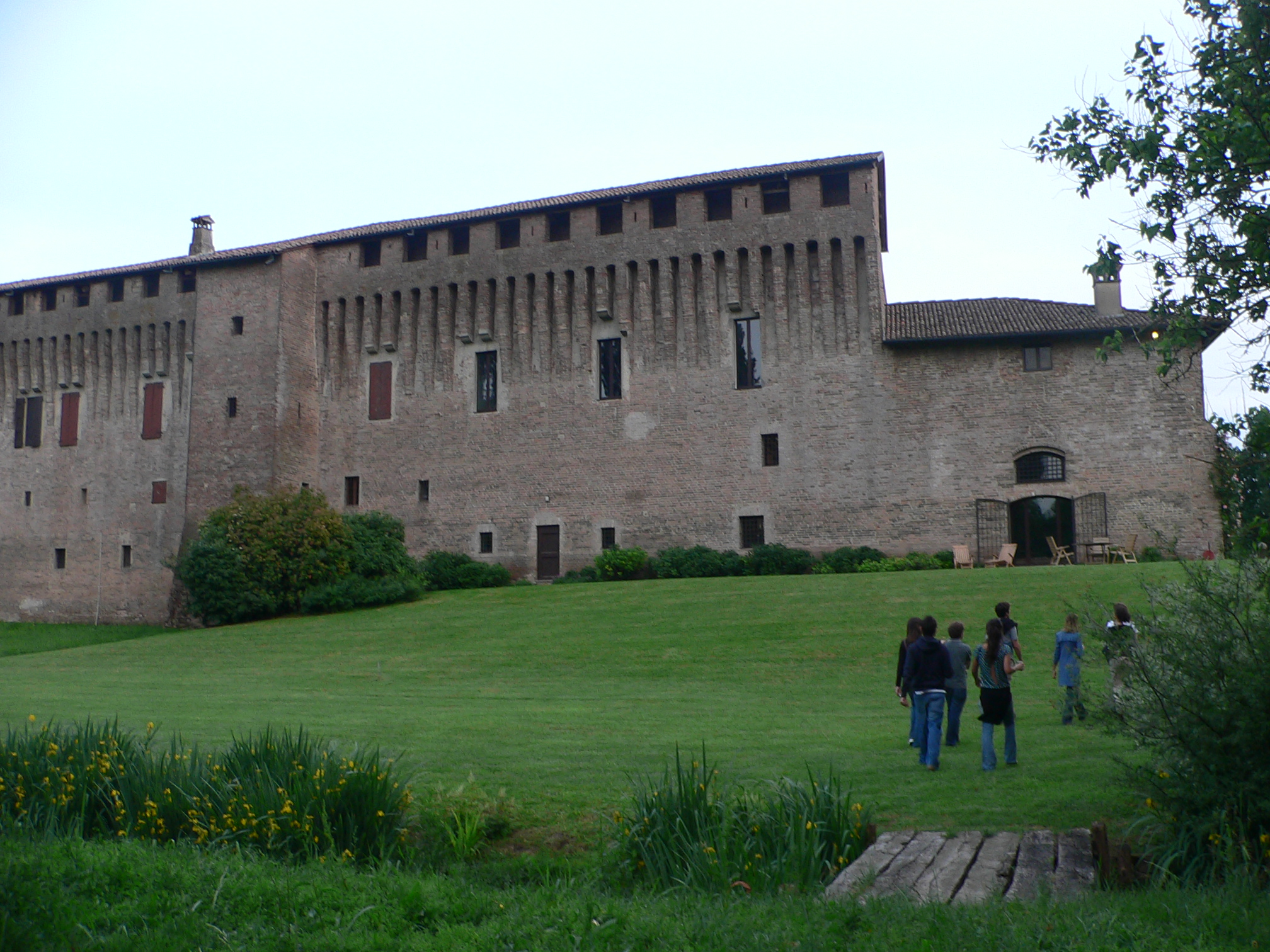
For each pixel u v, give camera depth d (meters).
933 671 12.74
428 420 45.94
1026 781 11.66
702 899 7.50
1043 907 6.78
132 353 49.81
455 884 8.20
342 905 7.53
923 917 6.70
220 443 45.62
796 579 35.47
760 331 42.09
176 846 9.25
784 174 41.78
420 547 45.31
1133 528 37.16
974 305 43.28
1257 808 7.89
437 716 18.12
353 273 47.53
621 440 43.22
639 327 43.50
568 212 45.12
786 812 8.92
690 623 29.69
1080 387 38.38
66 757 10.69
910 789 11.45
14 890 7.26
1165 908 6.68
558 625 31.34
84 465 50.34
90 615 49.09
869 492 40.03
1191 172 9.82
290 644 32.50
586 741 14.95
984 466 39.00
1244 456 9.22
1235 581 8.38
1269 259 9.40
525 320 44.84
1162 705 8.30
